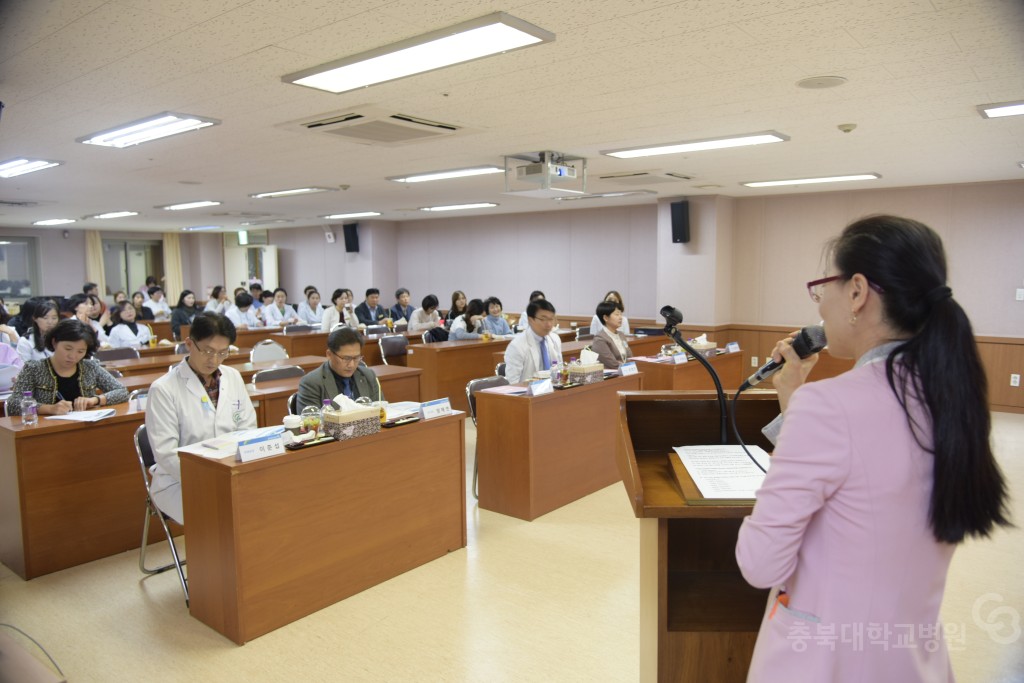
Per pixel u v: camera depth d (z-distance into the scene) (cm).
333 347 354
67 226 1365
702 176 680
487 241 1192
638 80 334
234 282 1591
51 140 470
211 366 312
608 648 262
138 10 239
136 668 250
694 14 248
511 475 403
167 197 845
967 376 89
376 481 312
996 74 324
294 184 730
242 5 235
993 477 89
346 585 302
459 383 704
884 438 89
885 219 98
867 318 97
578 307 1080
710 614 153
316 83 331
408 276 1327
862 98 370
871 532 90
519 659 254
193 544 278
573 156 560
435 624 280
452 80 331
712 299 863
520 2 236
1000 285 712
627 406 166
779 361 133
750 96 365
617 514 408
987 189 713
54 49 279
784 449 95
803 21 256
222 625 271
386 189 782
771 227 863
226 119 412
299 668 249
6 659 125
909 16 251
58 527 329
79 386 368
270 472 269
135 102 367
